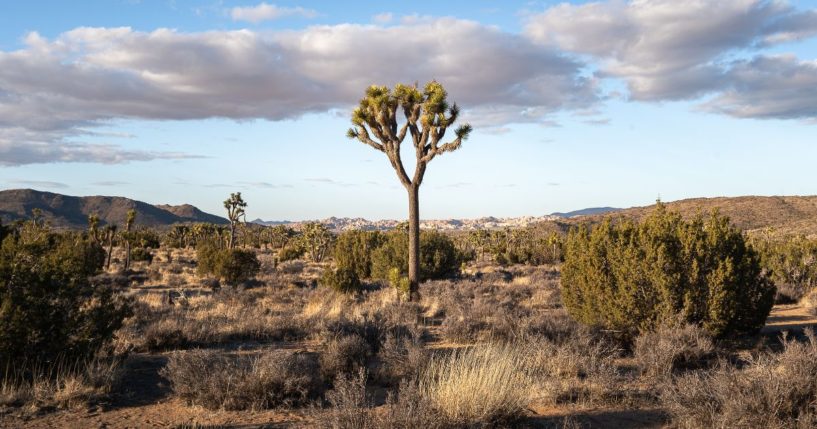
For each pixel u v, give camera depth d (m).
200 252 31.66
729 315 10.25
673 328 9.94
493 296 19.14
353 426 5.28
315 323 12.92
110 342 8.69
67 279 7.86
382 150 20.11
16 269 7.50
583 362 8.26
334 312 15.21
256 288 25.61
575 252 12.38
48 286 7.67
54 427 6.10
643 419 6.32
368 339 10.73
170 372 7.75
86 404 6.82
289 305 18.48
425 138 19.42
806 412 5.45
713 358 9.18
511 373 6.94
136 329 11.87
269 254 70.81
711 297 10.34
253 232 102.75
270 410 6.74
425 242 28.08
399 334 11.24
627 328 10.88
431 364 7.91
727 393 5.79
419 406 5.38
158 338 10.60
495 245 90.88
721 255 10.54
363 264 32.50
